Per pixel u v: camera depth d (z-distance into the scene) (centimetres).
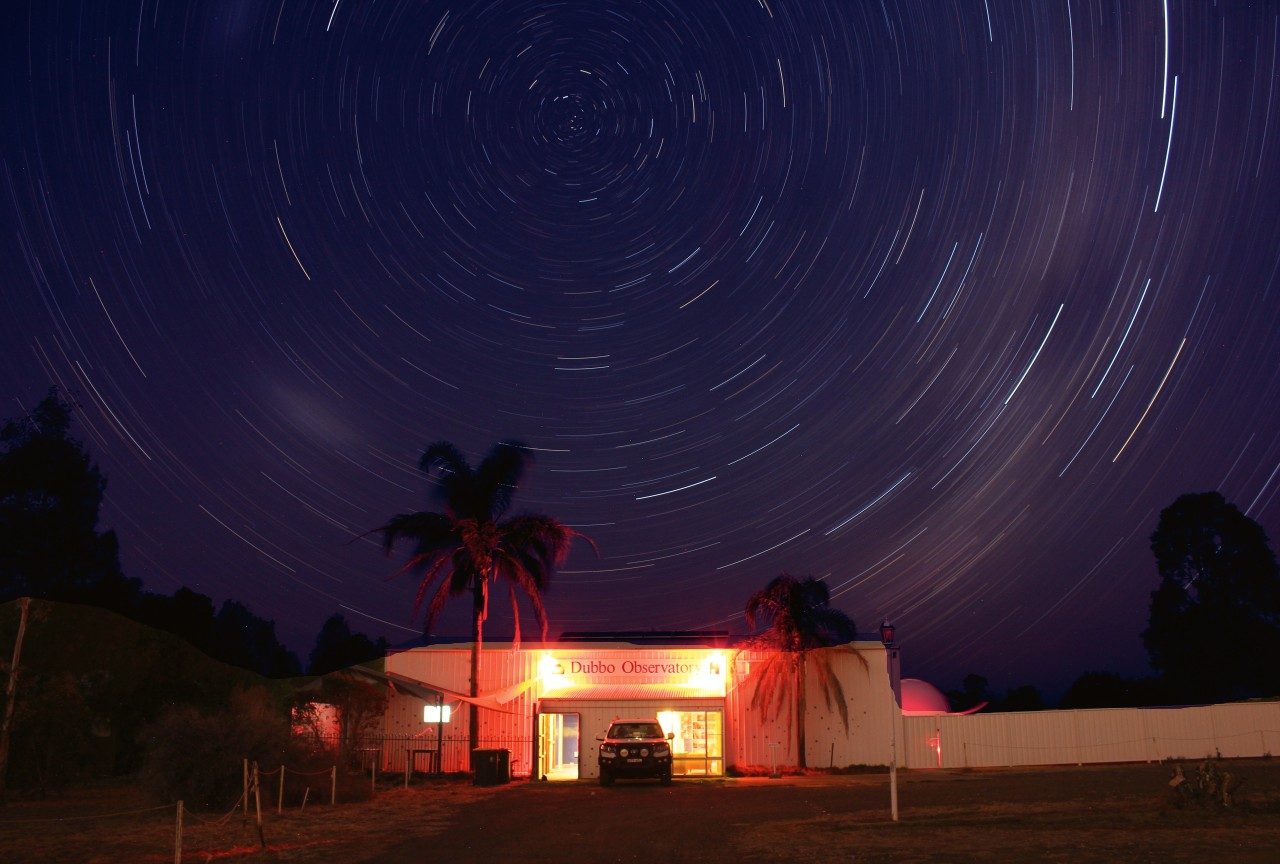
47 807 2459
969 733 3828
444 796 2656
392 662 3806
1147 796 2292
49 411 4428
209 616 4425
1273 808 1947
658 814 2108
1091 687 6206
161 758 2275
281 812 2125
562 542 3766
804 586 3831
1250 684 5462
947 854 1448
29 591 4159
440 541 3731
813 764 3759
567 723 3828
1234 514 5675
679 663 3816
